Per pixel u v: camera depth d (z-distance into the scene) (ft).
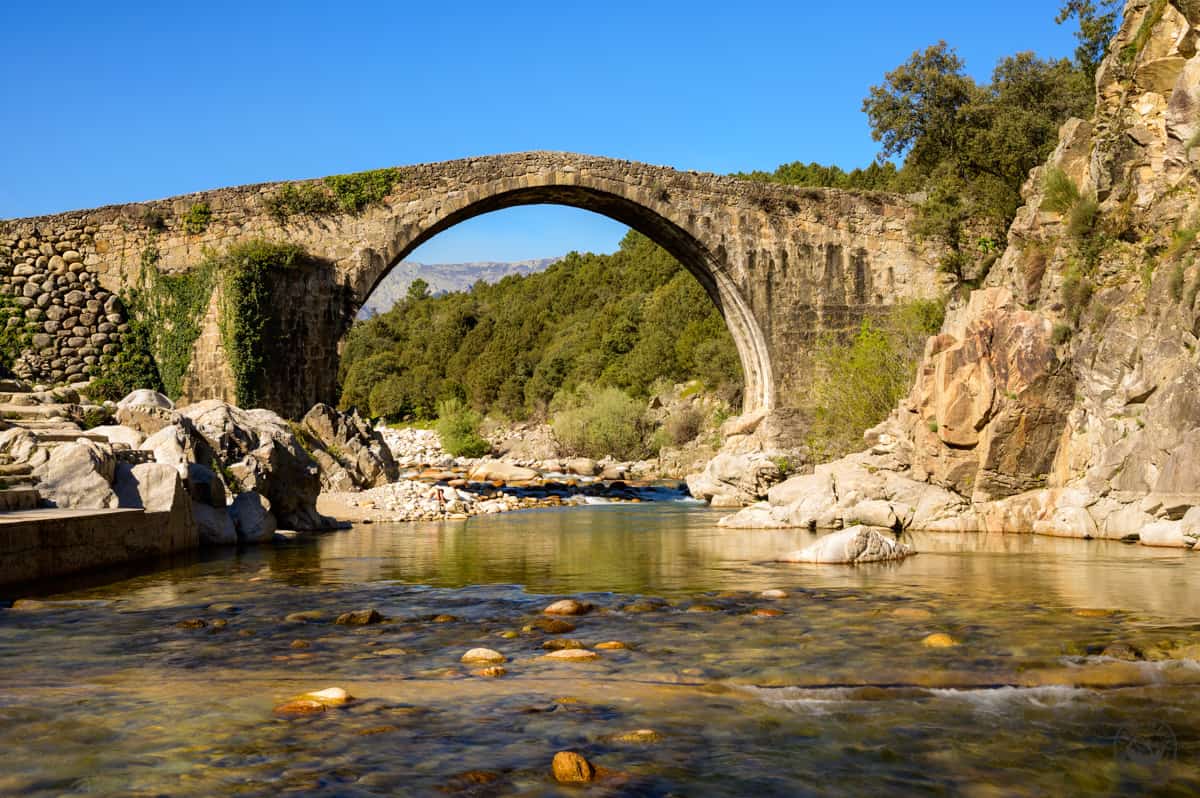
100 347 106.52
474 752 16.43
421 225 114.73
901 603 31.63
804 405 125.80
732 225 125.29
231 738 17.15
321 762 15.89
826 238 128.16
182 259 108.78
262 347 107.65
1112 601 31.76
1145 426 54.80
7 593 34.42
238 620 29.30
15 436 45.01
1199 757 16.24
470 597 34.12
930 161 120.16
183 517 49.67
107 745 16.75
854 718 18.44
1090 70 124.88
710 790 14.78
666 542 56.75
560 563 45.34
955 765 15.89
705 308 230.68
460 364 309.22
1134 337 57.52
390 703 19.44
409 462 190.49
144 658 23.76
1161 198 60.90
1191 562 43.21
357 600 33.47
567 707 19.13
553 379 263.29
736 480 99.25
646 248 302.66
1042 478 61.36
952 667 22.18
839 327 128.06
